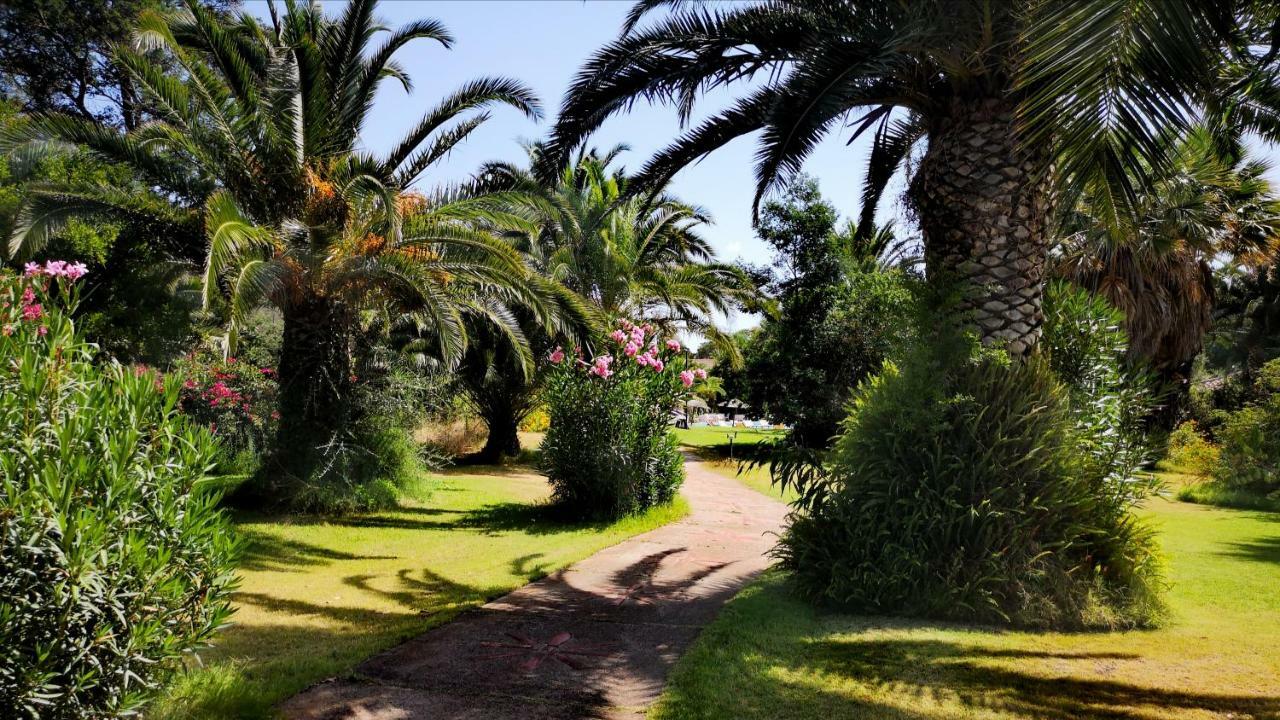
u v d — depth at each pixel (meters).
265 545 7.69
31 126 8.76
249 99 9.58
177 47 8.73
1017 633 4.72
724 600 5.83
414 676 4.04
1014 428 5.32
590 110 7.03
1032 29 3.86
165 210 9.67
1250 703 3.53
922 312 5.53
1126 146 3.75
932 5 5.27
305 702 3.63
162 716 3.18
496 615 5.31
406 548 7.91
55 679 2.67
